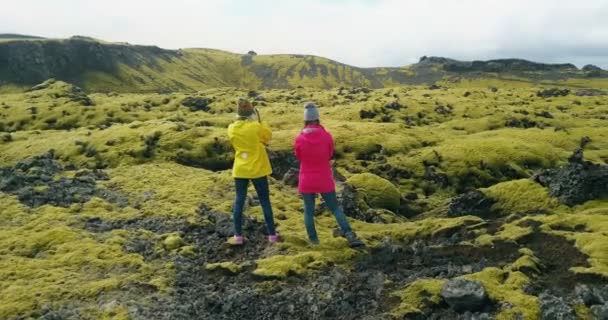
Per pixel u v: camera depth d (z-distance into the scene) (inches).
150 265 757.3
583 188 1130.7
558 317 519.2
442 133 3843.5
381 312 597.6
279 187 1359.5
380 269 708.7
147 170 1429.6
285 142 2704.2
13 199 1063.0
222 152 2642.7
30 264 750.5
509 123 4448.8
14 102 5098.4
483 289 570.9
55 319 588.1
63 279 701.9
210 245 823.1
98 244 824.9
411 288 627.5
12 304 627.2
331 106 5753.0
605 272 586.9
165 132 2844.5
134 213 1007.0
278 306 633.6
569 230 733.9
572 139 3686.0
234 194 1175.0
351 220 989.2
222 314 623.5
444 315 575.2
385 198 1743.4
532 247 705.0
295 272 703.1
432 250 749.9
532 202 1186.0
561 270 633.0
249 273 713.6
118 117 4463.6
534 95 7347.4
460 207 1343.5
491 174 2817.4
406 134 3437.5
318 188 732.0
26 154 2851.9
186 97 5659.5
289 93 7500.0
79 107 4665.4
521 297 566.9
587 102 6599.4
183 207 1048.8
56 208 1016.2
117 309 609.0
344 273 693.9
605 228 704.4
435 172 2755.9
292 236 817.5
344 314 605.3
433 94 7116.1
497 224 821.2
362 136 3248.0
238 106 741.3
